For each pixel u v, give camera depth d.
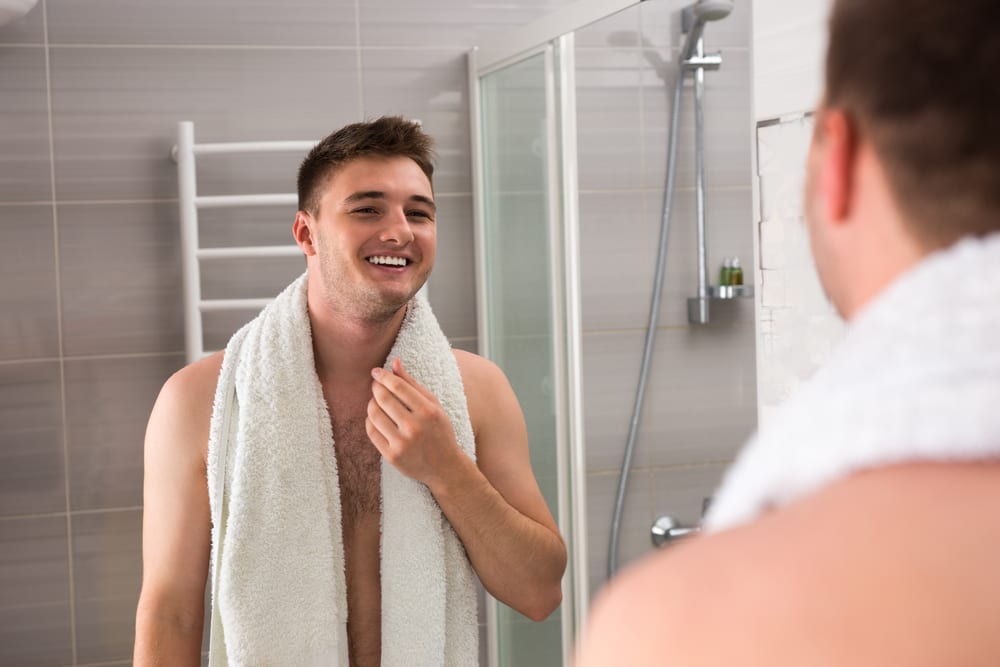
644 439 1.53
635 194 1.51
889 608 0.26
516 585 1.27
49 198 1.97
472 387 1.36
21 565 1.98
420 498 1.25
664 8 1.43
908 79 0.30
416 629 1.23
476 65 2.07
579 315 1.65
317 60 2.08
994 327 0.28
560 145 1.70
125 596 2.02
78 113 1.98
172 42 2.01
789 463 0.31
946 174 0.30
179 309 2.03
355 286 1.21
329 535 1.23
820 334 1.15
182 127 1.93
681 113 1.42
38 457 1.98
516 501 1.33
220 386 1.26
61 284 1.98
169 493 1.25
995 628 0.25
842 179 0.33
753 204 1.28
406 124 1.27
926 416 0.28
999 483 0.27
